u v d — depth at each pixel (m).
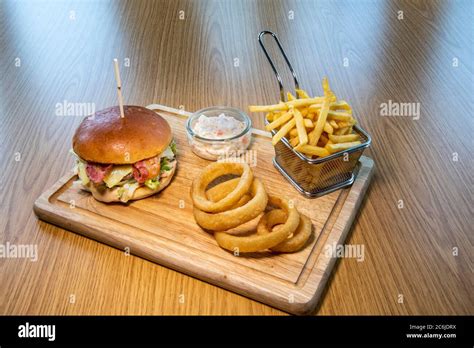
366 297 1.26
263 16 3.04
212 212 1.39
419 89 2.29
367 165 1.70
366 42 2.72
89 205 1.56
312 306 1.22
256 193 1.43
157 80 2.37
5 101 2.19
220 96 2.22
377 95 2.24
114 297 1.26
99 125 1.56
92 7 3.19
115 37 2.80
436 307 1.22
